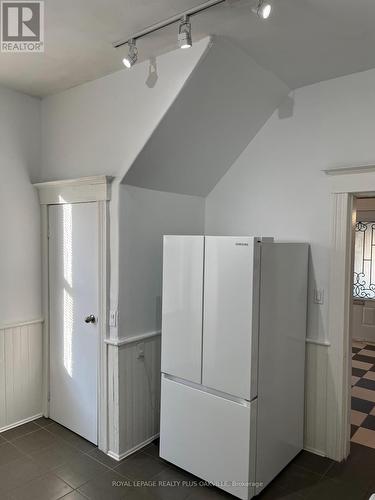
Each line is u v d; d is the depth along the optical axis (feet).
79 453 8.90
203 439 7.77
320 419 8.95
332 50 7.31
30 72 8.71
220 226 10.50
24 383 10.28
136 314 9.00
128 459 8.70
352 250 8.72
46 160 10.48
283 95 9.15
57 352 10.24
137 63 8.14
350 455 8.96
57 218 10.03
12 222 9.91
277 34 6.75
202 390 7.85
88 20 6.43
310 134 8.90
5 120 9.75
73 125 9.70
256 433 7.33
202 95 7.76
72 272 9.66
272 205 9.55
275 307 7.79
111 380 8.75
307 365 9.08
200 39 6.99
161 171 8.91
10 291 9.90
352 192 8.28
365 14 6.10
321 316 8.86
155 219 9.32
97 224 8.91
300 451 9.04
